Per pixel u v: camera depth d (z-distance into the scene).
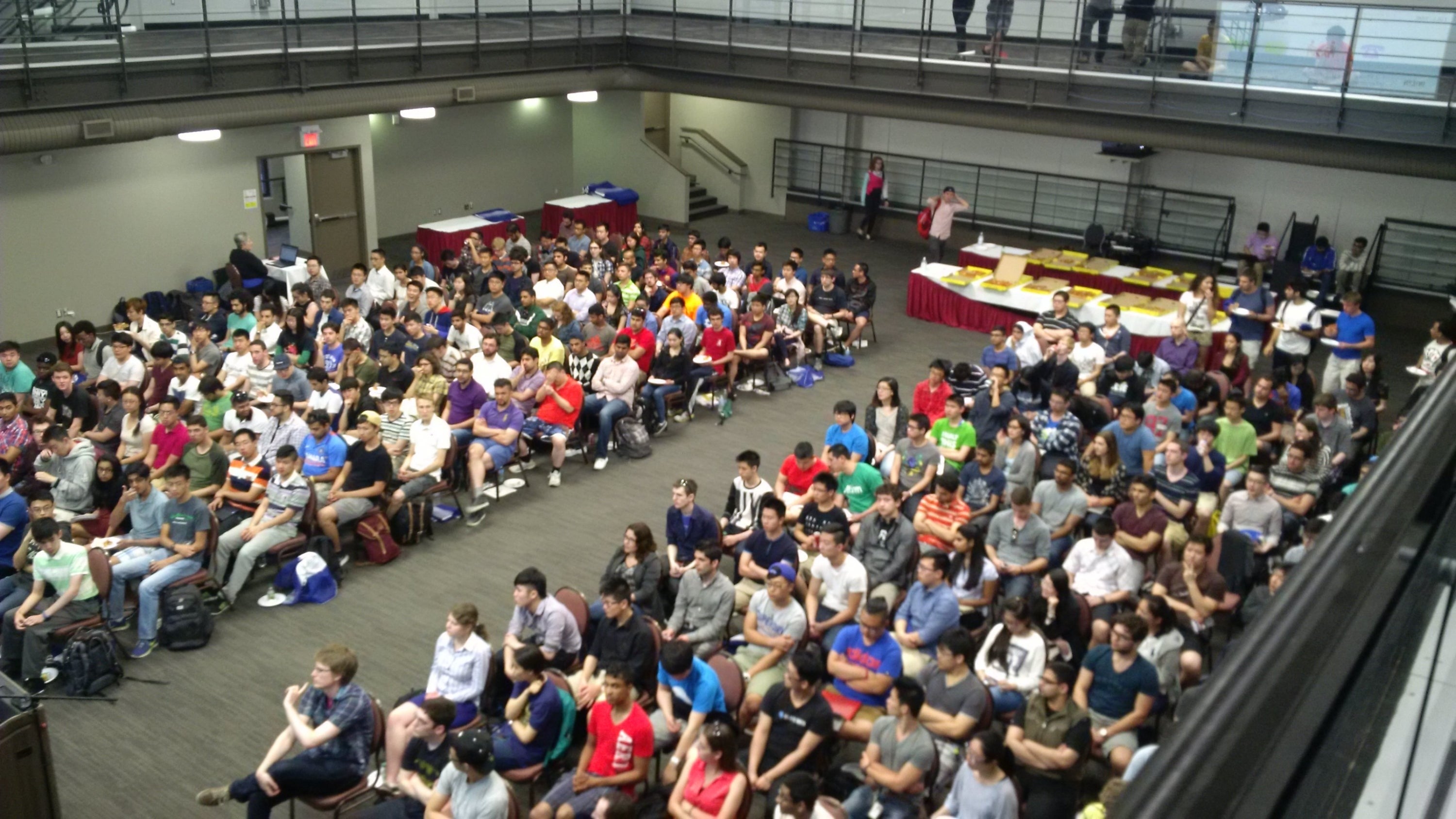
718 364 13.77
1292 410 11.60
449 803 6.42
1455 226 17.53
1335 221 18.66
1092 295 16.52
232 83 15.24
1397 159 14.14
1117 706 7.00
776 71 19.02
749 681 7.67
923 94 17.56
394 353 12.46
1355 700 0.76
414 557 10.52
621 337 12.46
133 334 13.45
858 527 9.85
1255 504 8.99
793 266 15.89
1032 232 21.80
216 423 11.61
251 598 9.79
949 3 17.16
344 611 9.62
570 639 7.89
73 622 8.70
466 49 18.05
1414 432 1.07
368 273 16.44
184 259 17.38
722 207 25.50
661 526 11.19
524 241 18.22
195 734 8.09
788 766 6.76
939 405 11.98
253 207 18.11
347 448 10.34
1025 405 12.34
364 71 16.78
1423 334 17.73
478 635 7.65
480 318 14.53
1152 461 10.19
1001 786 6.03
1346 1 15.73
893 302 19.03
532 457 12.61
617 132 24.31
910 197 23.22
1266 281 18.25
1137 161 20.17
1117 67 15.84
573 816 6.50
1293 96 14.62
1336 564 0.84
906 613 8.01
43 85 13.37
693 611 8.16
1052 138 21.19
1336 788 0.74
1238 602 8.24
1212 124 15.27
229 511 10.02
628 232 23.09
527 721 7.06
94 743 7.97
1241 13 14.76
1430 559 0.96
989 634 7.89
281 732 8.13
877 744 6.63
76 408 11.62
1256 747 0.65
